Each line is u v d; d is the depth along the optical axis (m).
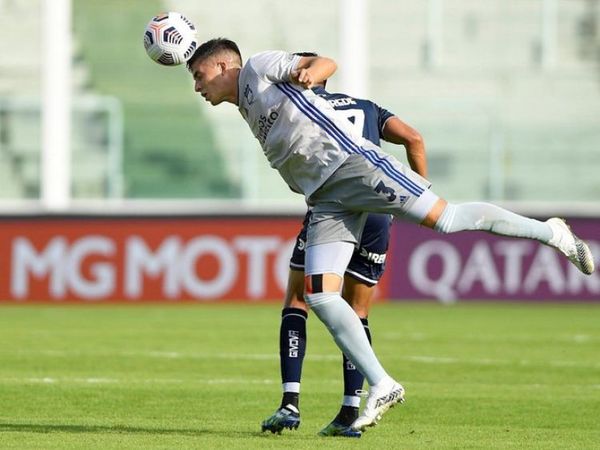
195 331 49.19
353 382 23.75
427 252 65.19
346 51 72.44
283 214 64.25
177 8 77.69
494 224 22.52
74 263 63.81
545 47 78.62
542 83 78.19
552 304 64.88
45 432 24.03
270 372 35.69
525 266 65.06
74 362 37.81
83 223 63.81
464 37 78.31
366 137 23.28
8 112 75.81
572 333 49.59
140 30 77.12
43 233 63.78
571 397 30.91
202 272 64.12
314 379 34.28
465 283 65.25
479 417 27.31
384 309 61.22
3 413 27.09
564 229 23.02
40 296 63.75
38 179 75.81
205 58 22.95
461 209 22.36
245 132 76.50
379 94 77.88
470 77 78.06
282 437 23.53
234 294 64.12
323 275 22.47
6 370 35.53
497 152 77.50
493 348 43.50
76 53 76.69
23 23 76.50
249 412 27.61
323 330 50.88
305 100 22.30
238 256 64.19
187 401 29.34
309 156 22.36
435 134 77.69
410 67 77.94
